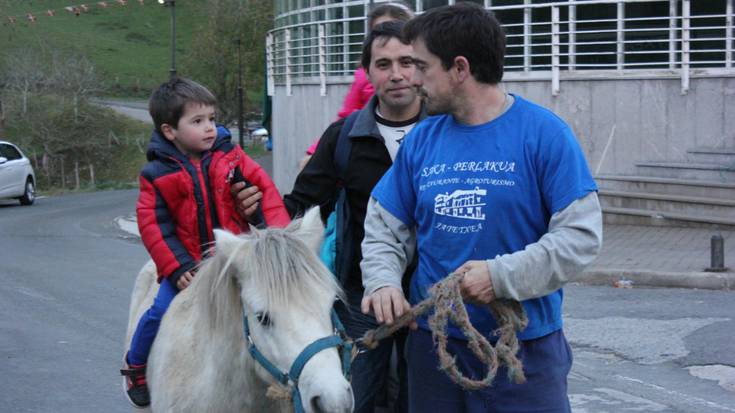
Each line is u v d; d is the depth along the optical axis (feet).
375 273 11.93
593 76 56.08
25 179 94.68
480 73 11.31
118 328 31.35
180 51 299.99
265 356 11.08
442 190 11.55
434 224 11.68
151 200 14.99
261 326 11.07
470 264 10.75
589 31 55.83
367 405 15.28
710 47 56.29
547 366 11.69
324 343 10.73
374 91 15.75
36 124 176.86
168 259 14.65
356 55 70.33
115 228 68.74
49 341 29.43
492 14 11.43
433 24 11.31
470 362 11.86
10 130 180.34
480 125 11.49
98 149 181.47
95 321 32.45
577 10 59.00
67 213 84.53
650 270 36.94
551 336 11.76
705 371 24.66
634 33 57.41
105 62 274.36
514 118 11.43
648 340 27.76
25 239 59.88
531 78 58.23
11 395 23.61
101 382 24.84
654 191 52.01
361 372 15.16
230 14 184.24
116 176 176.04
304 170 16.21
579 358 26.32
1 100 179.32
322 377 10.45
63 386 24.43
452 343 11.90
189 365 13.03
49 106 181.16
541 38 59.93
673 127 54.49
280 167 83.56
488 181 11.30
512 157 11.26
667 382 23.82
